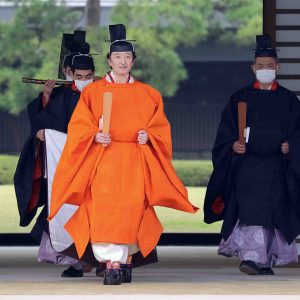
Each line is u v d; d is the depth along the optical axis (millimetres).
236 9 65188
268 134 18906
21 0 62812
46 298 13852
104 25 63969
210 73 65500
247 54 65438
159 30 64625
